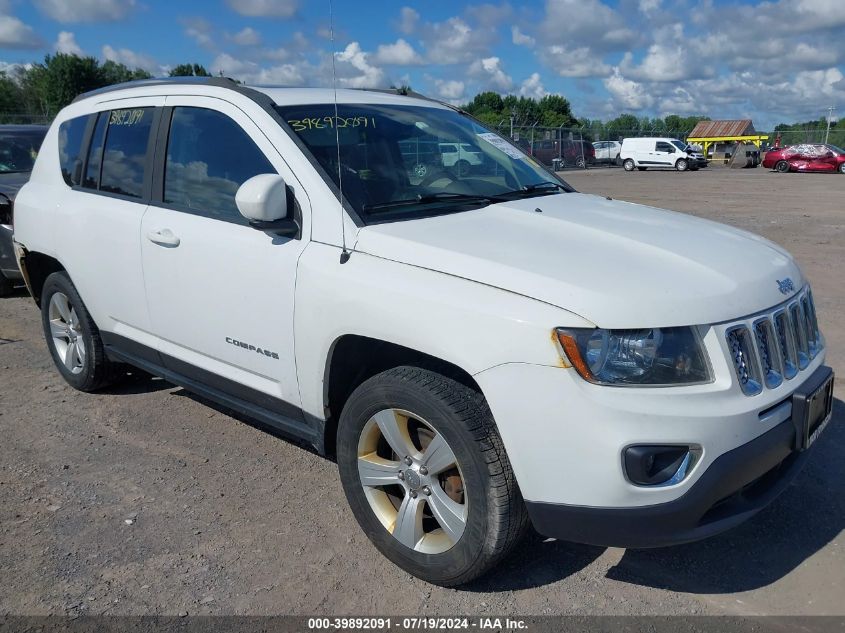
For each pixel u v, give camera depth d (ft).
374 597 9.57
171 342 13.03
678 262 9.11
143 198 13.29
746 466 8.32
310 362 10.34
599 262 8.89
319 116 11.62
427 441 9.55
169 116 12.98
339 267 9.84
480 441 8.66
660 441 7.86
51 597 9.60
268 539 10.91
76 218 14.57
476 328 8.41
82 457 13.62
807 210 52.70
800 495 11.96
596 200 12.72
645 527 8.04
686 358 8.11
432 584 9.79
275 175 10.34
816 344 10.45
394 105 13.23
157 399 16.46
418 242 9.45
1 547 10.72
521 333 8.13
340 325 9.71
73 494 12.25
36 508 11.81
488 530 8.78
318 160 10.73
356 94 13.20
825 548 10.55
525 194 12.39
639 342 8.00
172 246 12.24
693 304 8.25
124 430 14.83
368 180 10.91
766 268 9.61
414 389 9.09
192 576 10.03
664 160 128.67
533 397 8.10
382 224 10.13
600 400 7.84
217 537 10.96
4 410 15.85
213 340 11.96
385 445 10.27
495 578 9.95
